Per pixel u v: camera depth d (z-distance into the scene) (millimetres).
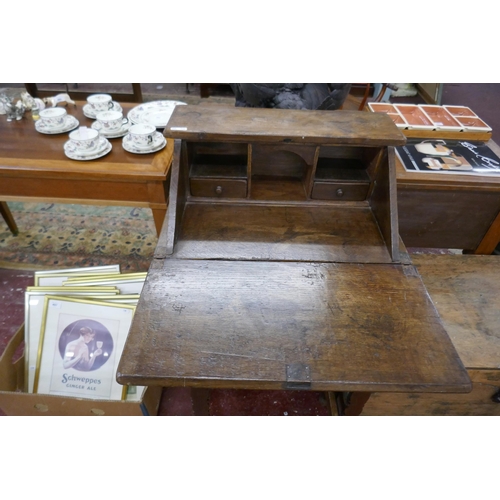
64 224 2221
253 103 1461
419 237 1608
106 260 1998
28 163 1391
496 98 3967
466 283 1283
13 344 1291
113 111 1712
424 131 1687
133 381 790
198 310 899
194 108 1172
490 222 1548
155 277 964
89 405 1161
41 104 1831
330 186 1177
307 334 870
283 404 1475
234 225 1122
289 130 1059
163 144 1532
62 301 1366
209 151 1237
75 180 1424
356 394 1224
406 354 846
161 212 1500
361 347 854
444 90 4145
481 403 1229
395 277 1007
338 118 1150
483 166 1483
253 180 1258
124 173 1361
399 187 1441
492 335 1129
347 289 971
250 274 990
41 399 1139
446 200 1481
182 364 805
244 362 814
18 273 1902
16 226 2115
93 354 1352
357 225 1146
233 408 1458
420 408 1254
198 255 1029
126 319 1370
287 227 1127
